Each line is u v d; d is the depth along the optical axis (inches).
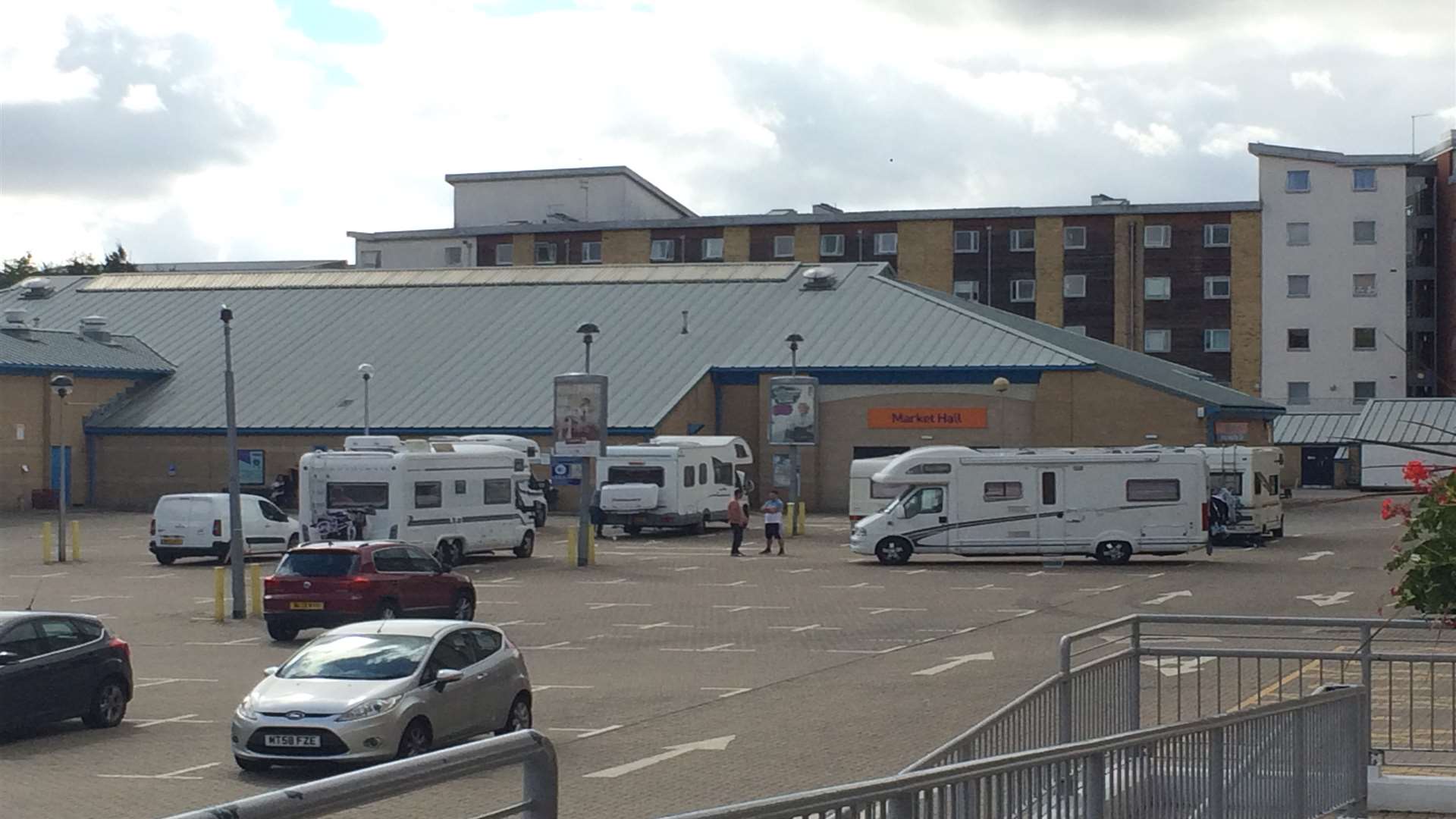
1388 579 1414.9
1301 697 457.7
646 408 2566.4
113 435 2746.1
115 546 1951.3
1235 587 1362.0
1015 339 2650.1
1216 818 385.1
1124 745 335.9
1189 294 3875.5
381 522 1577.3
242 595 1231.5
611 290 3009.4
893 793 231.3
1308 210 3853.3
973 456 1648.6
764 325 2817.4
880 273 2984.7
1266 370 3865.7
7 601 1330.0
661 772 596.7
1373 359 3828.7
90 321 2893.7
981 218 3946.9
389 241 4473.4
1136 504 1616.6
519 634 1104.8
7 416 2588.6
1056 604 1258.6
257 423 2691.9
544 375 2719.0
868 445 2647.6
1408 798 489.7
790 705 773.3
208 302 3157.0
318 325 2999.5
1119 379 2539.4
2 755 662.5
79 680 716.7
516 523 1748.3
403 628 658.8
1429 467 432.8
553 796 165.9
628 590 1411.2
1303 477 3690.9
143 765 635.5
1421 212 4042.8
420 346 2874.0
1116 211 3873.0
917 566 1642.5
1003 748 406.9
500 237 4355.3
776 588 1422.2
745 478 2338.8
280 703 603.5
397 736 602.9
